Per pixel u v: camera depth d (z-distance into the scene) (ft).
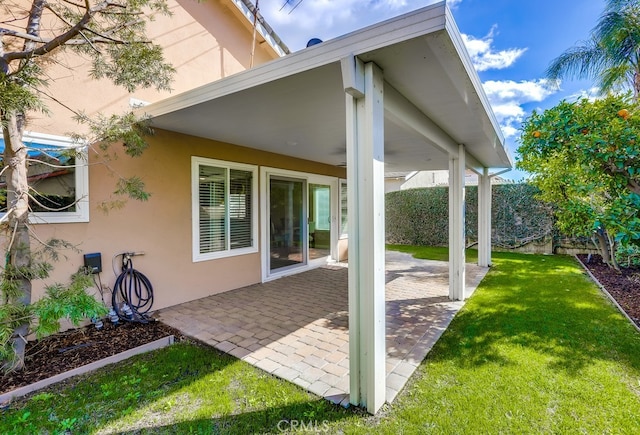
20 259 9.77
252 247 21.76
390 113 9.51
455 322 14.28
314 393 8.92
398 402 8.46
